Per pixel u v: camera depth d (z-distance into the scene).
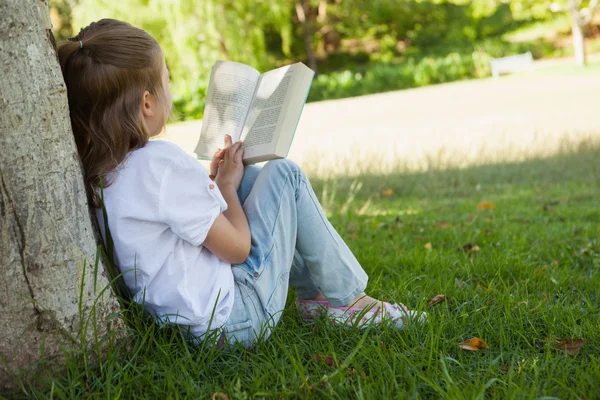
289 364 1.79
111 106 1.69
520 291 2.50
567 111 11.38
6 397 1.56
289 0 25.70
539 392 1.61
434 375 1.70
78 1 22.80
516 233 3.70
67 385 1.60
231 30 22.09
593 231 3.67
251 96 2.10
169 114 1.89
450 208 5.06
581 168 6.34
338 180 6.41
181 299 1.75
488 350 1.93
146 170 1.68
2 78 1.48
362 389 1.60
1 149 1.49
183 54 20.67
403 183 6.28
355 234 3.91
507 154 7.24
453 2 30.53
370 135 10.89
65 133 1.60
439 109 14.23
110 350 1.65
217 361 1.79
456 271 2.81
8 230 1.51
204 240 1.74
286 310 2.27
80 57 1.70
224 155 2.02
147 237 1.70
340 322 2.05
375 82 22.97
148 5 20.58
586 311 2.21
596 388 1.59
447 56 25.92
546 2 28.58
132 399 1.60
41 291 1.56
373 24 31.33
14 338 1.55
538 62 25.92
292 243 1.97
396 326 2.10
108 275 1.73
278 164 1.98
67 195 1.60
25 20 1.51
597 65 22.59
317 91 23.06
